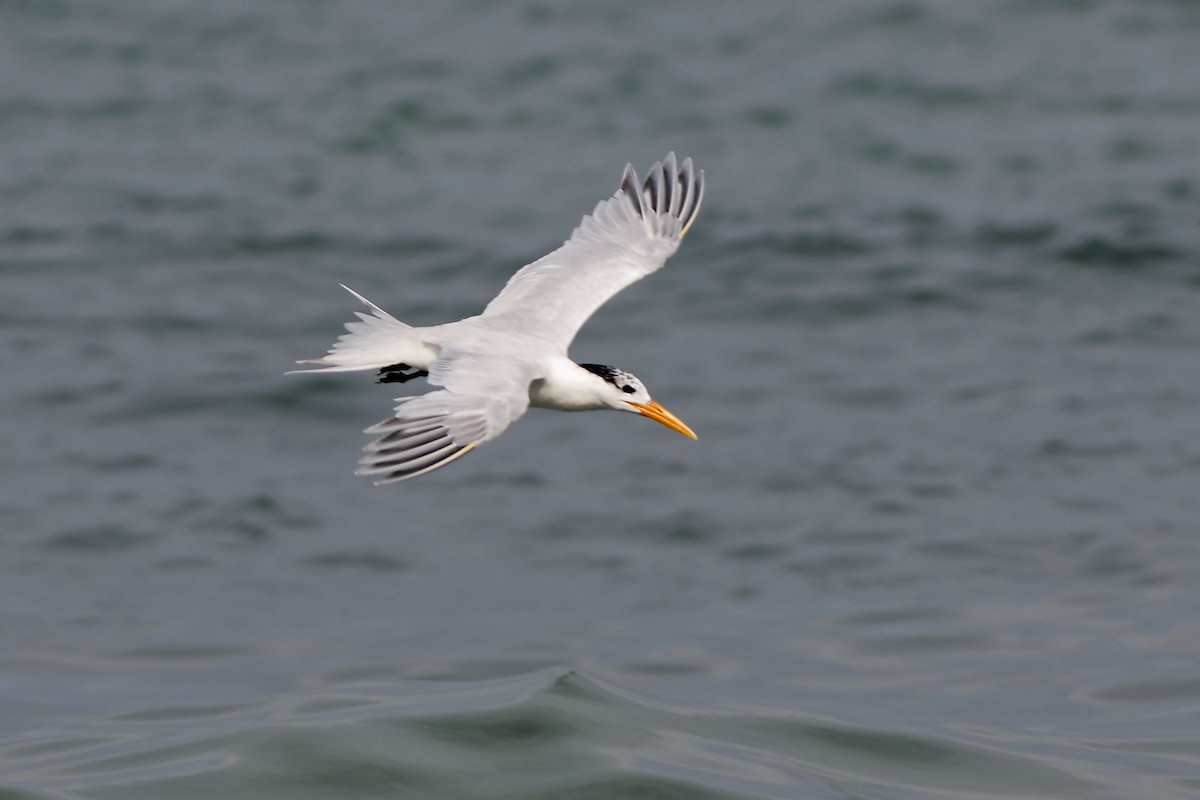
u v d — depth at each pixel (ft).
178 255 74.54
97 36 110.11
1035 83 99.35
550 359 33.73
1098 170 83.97
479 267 73.20
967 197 80.74
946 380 60.64
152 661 41.81
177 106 97.55
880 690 39.93
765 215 79.15
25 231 77.41
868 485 52.29
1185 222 75.20
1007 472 53.01
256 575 47.16
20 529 49.62
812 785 34.99
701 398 59.82
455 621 43.98
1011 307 67.67
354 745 36.09
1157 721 38.29
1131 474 52.54
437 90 99.96
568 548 48.83
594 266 36.94
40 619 44.29
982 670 40.91
